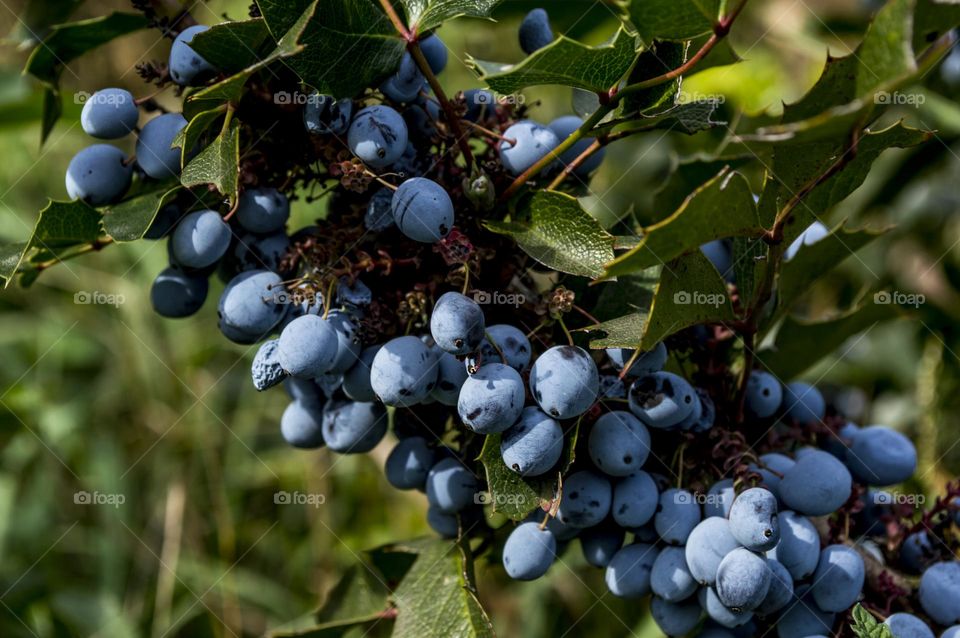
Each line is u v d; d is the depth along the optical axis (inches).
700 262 16.6
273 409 26.0
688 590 17.2
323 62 16.7
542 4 21.4
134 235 17.0
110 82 26.5
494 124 17.5
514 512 16.7
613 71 16.6
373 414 17.6
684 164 19.3
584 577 22.6
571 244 16.9
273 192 17.2
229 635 23.7
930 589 17.6
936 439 21.7
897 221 25.3
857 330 19.4
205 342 26.2
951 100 22.8
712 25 16.4
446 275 17.1
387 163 16.9
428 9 16.9
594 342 16.7
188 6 18.1
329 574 24.3
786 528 17.1
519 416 16.7
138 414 25.9
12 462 25.1
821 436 18.3
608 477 17.2
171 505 24.3
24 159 28.3
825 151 16.9
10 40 19.7
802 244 18.3
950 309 23.5
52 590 24.2
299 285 17.0
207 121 16.8
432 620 17.9
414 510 25.1
